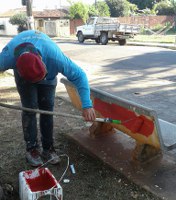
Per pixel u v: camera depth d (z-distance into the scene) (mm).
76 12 40625
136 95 7652
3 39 32312
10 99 7008
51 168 3975
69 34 39156
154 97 7438
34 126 3918
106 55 15516
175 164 3934
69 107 6309
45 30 39125
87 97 3365
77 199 3393
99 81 9297
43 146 4109
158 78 9758
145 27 35375
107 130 4660
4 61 3342
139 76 10078
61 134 4914
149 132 3506
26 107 3715
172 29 37844
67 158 4207
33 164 3992
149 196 3383
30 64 2957
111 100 3854
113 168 3859
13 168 4000
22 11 47000
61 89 7820
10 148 4520
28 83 3566
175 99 7238
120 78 9727
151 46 20578
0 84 8547
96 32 22953
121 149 4297
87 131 4906
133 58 14203
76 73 3340
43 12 43594
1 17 45750
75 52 17172
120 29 21500
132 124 3658
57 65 3322
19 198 3420
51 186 3283
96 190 3533
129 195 3424
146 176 3682
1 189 3285
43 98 3803
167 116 6070
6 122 5523
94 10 43625
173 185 3520
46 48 3299
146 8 51719
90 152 4266
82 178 3760
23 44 3219
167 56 14602
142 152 3867
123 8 49281
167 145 3471
